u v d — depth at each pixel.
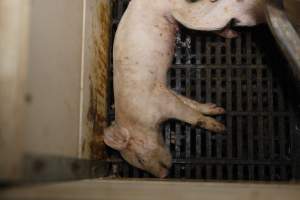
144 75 1.18
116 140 1.22
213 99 1.40
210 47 1.40
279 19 0.99
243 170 1.33
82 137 1.08
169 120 1.34
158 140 1.21
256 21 1.23
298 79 1.04
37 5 0.74
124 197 0.62
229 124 1.34
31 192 0.62
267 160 1.31
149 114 1.18
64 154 0.92
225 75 1.39
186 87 1.39
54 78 0.85
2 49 0.67
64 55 0.93
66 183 0.83
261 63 1.38
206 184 0.98
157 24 1.22
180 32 1.40
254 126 1.36
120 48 1.21
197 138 1.33
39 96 0.75
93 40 1.22
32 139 0.71
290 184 1.02
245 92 1.39
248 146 1.32
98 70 1.27
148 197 0.63
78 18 1.06
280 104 1.35
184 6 1.21
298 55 0.98
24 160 0.66
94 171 1.17
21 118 0.66
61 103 0.91
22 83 0.67
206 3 1.22
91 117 1.18
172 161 1.32
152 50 1.20
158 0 1.22
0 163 0.65
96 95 1.24
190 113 1.24
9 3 0.68
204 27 1.23
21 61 0.67
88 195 0.63
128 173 1.34
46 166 0.75
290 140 1.32
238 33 1.39
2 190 0.62
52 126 0.84
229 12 1.21
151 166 1.23
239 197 0.65
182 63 1.42
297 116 1.33
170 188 0.80
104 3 1.36
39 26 0.75
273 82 1.38
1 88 0.67
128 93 1.18
